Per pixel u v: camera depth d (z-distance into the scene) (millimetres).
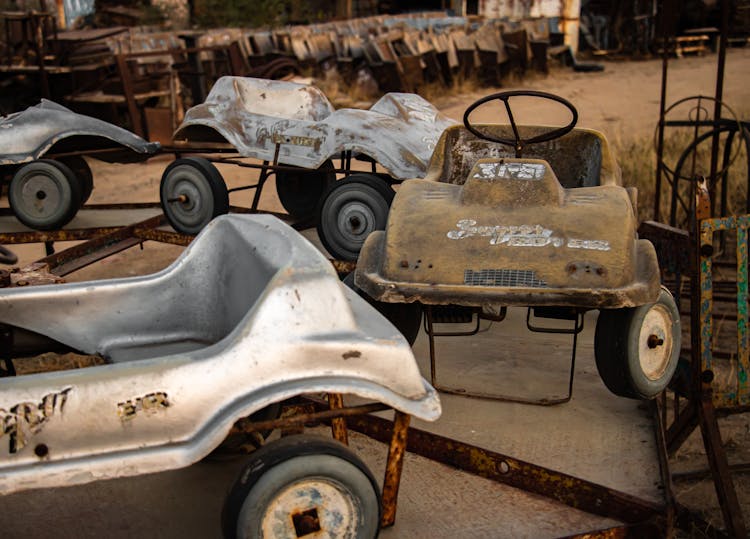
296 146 4957
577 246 3049
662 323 3191
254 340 2105
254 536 2033
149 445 2025
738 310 2967
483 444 3076
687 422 3051
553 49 17453
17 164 5645
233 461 2928
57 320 2824
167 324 2947
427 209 3342
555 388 3600
